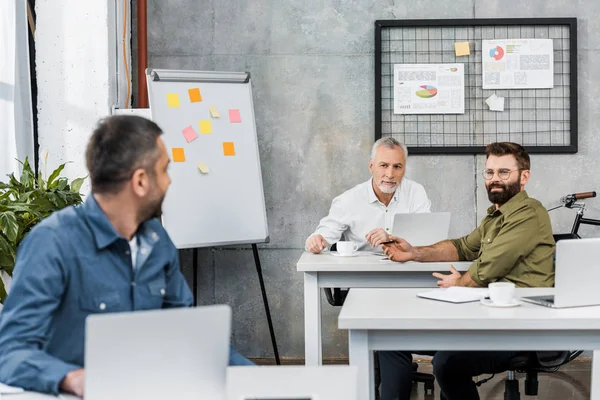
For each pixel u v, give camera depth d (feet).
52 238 5.70
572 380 14.99
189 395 4.74
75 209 5.95
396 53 16.74
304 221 16.99
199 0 16.97
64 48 15.38
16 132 13.80
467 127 16.67
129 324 4.53
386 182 14.23
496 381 14.96
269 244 17.01
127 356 4.56
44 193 12.23
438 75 16.67
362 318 7.48
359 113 16.87
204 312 4.72
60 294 5.67
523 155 11.03
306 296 12.19
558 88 16.61
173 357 4.67
